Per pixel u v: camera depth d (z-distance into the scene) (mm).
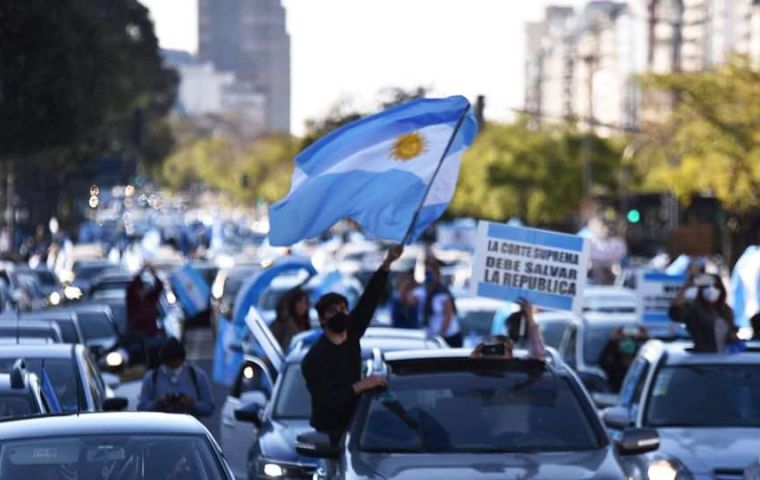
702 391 25766
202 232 177000
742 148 118250
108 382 34344
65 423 17828
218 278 78125
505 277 24375
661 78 121312
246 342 45938
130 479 16984
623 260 110500
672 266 54219
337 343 21562
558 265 24219
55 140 95188
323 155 23922
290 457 25312
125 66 169750
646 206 155625
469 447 19828
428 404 20422
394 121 23875
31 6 91562
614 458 19359
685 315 27875
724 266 129500
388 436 20000
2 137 93750
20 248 152000
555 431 20047
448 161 24281
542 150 194250
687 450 23688
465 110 23891
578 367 40219
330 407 20891
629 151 134750
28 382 23391
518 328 31344
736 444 23875
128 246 129000
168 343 29094
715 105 119125
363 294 21844
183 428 17812
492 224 24391
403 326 50531
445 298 45375
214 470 17250
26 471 16891
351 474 18812
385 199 23953
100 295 73562
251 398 30109
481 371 21078
